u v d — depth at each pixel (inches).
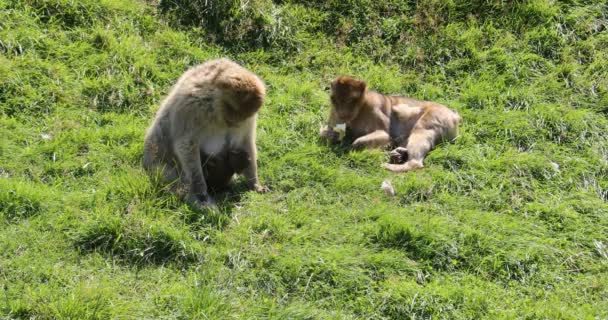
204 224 306.5
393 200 345.7
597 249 321.4
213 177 339.0
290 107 414.3
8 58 407.5
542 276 302.5
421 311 273.7
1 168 339.0
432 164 378.6
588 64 461.7
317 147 379.9
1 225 296.8
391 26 477.7
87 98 398.9
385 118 402.0
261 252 293.3
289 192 344.8
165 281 276.8
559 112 418.9
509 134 402.3
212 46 456.1
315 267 287.4
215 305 259.6
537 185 365.4
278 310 264.4
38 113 383.9
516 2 486.9
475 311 275.1
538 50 467.5
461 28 478.9
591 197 359.3
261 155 370.3
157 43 443.8
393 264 295.7
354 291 281.6
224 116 315.9
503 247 314.3
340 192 346.9
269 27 464.8
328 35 477.7
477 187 361.4
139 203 309.9
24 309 250.2
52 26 435.2
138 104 404.5
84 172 344.8
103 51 428.8
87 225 293.4
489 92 434.0
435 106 397.7
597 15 487.5
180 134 322.0
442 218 328.2
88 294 258.5
